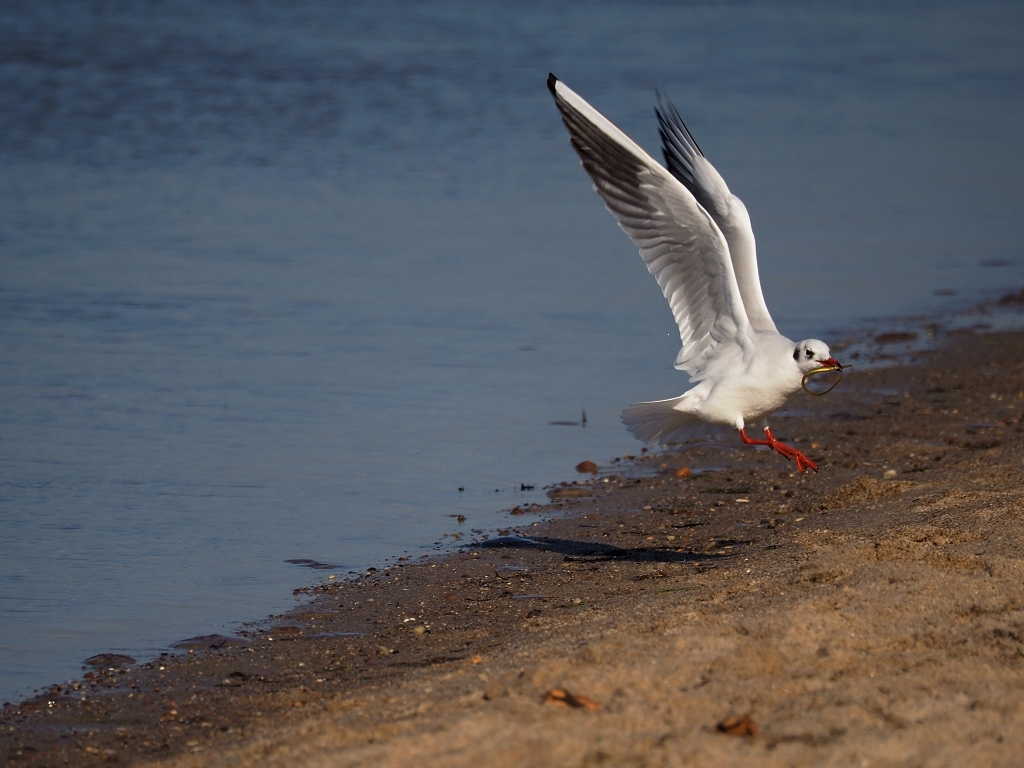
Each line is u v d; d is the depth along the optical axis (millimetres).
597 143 10648
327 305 21156
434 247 24859
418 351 19141
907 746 6863
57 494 13422
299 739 7551
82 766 8031
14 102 36000
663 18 61156
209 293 21484
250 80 40469
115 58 42875
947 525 11031
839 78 46000
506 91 40188
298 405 16688
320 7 58875
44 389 16844
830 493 13641
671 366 18688
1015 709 7246
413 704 7973
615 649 8344
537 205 28266
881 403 17422
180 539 12375
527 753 6785
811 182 31516
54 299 20750
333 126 35031
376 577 11523
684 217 10492
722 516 13203
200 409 16375
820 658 8117
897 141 36312
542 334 20125
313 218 26594
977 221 28453
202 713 8766
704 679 7859
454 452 15250
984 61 50781
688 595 10023
